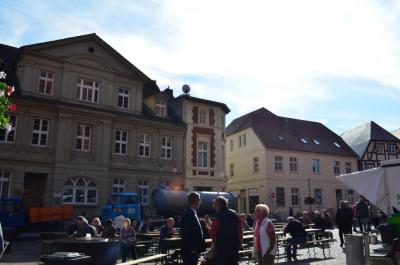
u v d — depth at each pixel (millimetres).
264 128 44219
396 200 10070
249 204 42438
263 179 40625
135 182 28859
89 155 26562
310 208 38531
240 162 44906
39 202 25172
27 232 22547
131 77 30125
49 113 25516
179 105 33375
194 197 7309
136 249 14344
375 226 23141
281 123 47219
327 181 44750
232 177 46031
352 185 10648
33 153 24547
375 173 10422
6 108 9922
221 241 6484
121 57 29391
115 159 28156
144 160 29688
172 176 30891
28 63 25328
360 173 10578
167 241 12148
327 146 47594
